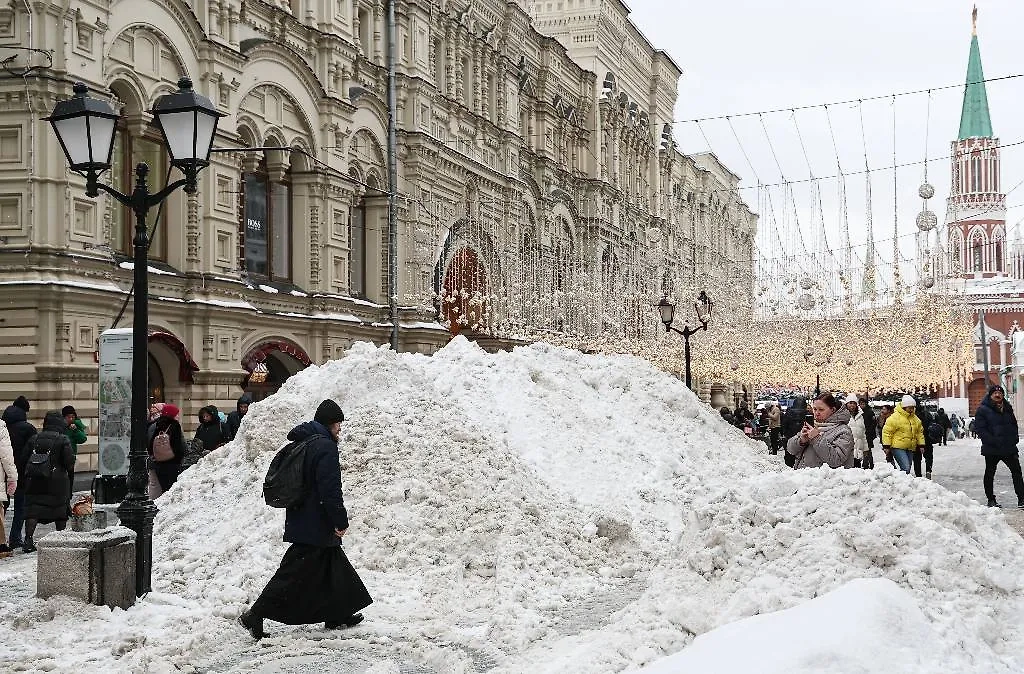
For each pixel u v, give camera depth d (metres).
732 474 18.61
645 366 21.61
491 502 13.66
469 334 47.22
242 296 31.25
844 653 6.22
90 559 11.36
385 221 40.69
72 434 22.28
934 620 7.45
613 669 8.26
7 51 24.39
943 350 56.91
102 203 25.92
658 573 10.27
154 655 9.62
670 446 18.62
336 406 10.98
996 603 8.62
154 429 18.42
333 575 10.57
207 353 29.56
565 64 59.53
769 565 9.38
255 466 15.42
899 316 57.06
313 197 35.88
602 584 12.76
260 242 34.12
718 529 9.88
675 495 16.56
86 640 10.41
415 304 41.78
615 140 65.88
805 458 12.77
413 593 11.98
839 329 56.97
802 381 60.03
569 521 14.33
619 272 64.38
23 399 18.73
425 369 18.45
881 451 44.97
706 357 52.84
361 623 10.84
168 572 13.05
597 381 20.27
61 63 24.53
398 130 41.56
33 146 24.34
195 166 12.64
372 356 17.17
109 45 26.23
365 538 13.16
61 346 24.45
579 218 61.03
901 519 9.24
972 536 9.38
